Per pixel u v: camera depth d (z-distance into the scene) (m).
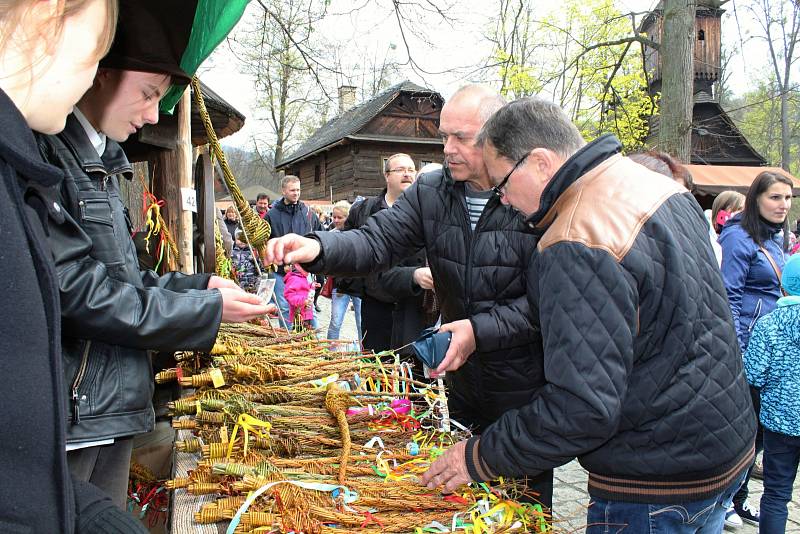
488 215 2.31
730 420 1.56
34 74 0.90
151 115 1.70
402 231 2.55
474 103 2.22
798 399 2.65
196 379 1.93
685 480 1.56
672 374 1.52
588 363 1.40
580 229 1.47
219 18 1.82
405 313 3.52
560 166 1.59
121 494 1.72
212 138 2.27
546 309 1.49
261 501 1.44
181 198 3.46
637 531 1.61
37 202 0.96
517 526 1.53
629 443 1.57
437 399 2.17
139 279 1.67
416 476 1.72
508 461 1.51
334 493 1.53
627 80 15.01
